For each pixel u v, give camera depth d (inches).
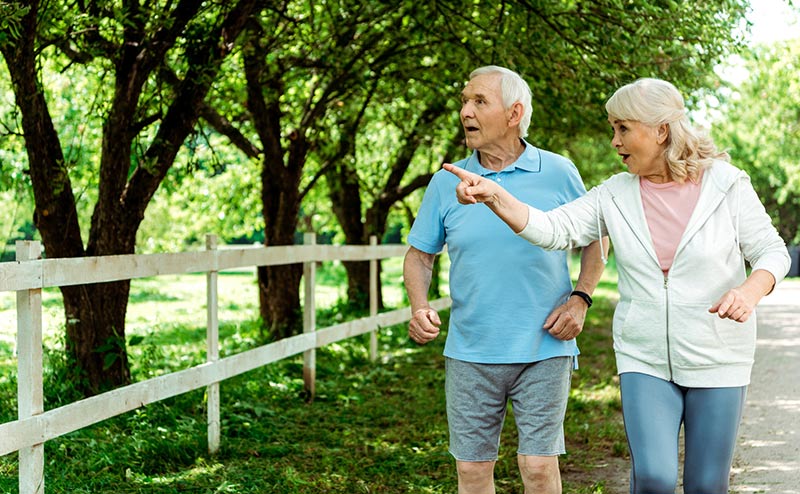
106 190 264.7
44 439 164.1
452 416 150.5
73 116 393.7
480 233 146.4
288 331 422.3
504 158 150.8
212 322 226.5
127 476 201.8
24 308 161.9
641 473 123.4
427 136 535.5
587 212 134.3
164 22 250.8
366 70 379.2
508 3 308.3
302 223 756.0
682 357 125.0
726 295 119.0
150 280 1053.2
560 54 307.1
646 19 283.4
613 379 351.9
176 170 444.1
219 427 231.6
